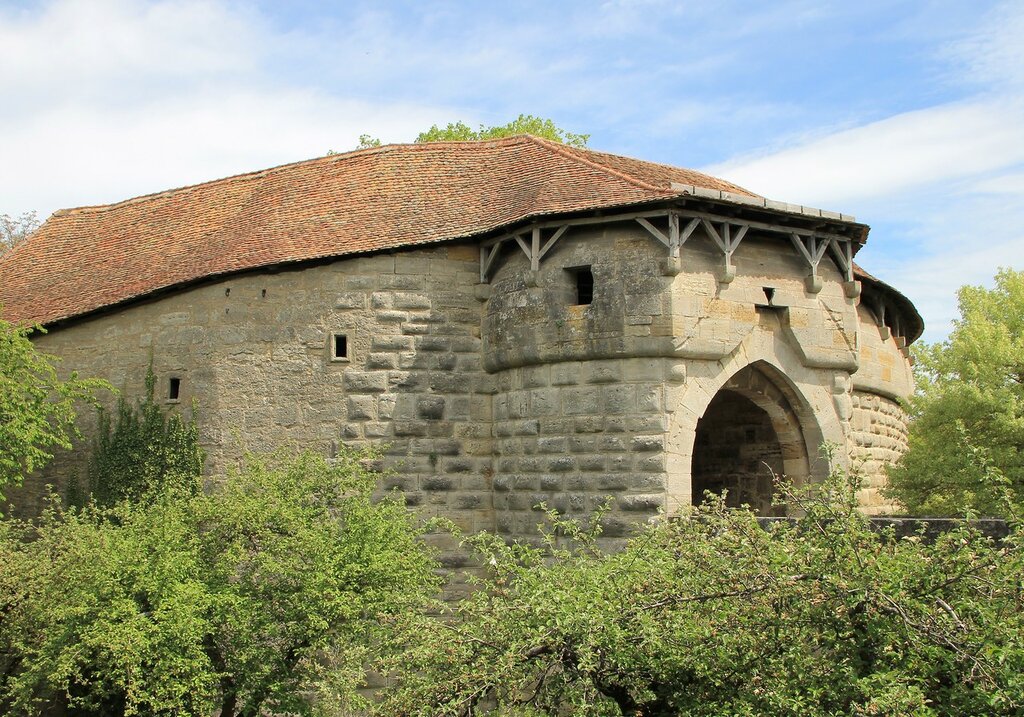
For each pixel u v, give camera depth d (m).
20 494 21.88
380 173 21.39
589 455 16.94
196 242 22.16
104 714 14.54
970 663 7.44
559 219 17.27
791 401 18.56
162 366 20.30
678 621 8.49
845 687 7.70
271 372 19.23
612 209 16.75
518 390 18.05
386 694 9.92
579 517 16.88
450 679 9.06
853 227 18.27
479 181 20.50
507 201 19.02
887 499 22.41
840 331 18.64
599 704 8.57
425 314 18.83
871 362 22.11
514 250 18.39
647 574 9.15
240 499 14.16
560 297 17.39
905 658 7.73
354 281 18.94
